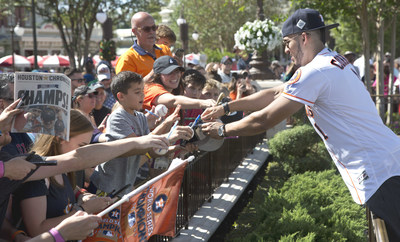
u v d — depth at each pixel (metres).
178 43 35.97
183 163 2.74
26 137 2.70
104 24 15.86
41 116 2.14
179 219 4.18
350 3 10.48
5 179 2.00
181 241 4.05
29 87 2.10
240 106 3.31
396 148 2.86
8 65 21.95
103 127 4.17
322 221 4.39
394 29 12.22
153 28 4.81
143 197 2.57
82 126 2.44
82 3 26.64
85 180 3.53
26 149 2.67
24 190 2.25
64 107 2.22
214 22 38.09
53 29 40.03
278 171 7.37
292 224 3.95
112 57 15.87
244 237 4.03
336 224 4.30
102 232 2.49
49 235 2.02
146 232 2.64
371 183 2.81
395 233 2.79
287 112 2.82
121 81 3.24
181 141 3.50
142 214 2.60
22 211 2.27
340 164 2.97
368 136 2.82
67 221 2.07
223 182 6.11
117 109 3.35
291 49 2.99
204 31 37.84
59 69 28.19
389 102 10.93
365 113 2.83
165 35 5.59
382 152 2.82
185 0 38.03
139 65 4.79
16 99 2.07
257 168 7.00
